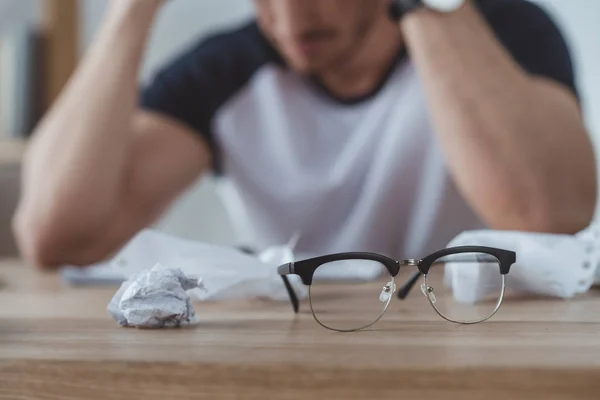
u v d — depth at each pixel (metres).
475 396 0.32
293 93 1.38
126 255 0.59
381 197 1.31
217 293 0.58
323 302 0.61
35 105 1.88
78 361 0.36
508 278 0.60
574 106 1.06
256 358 0.36
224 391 0.34
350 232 1.33
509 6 1.22
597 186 1.03
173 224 2.14
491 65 1.02
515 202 0.98
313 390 0.33
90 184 1.07
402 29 1.10
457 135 1.00
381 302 0.53
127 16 1.13
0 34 2.06
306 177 1.35
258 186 1.39
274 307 0.59
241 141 1.39
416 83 1.30
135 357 0.37
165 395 0.35
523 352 0.37
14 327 0.50
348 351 0.38
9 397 0.37
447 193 1.29
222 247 0.59
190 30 2.17
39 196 1.08
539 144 0.98
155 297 0.49
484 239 0.61
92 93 1.10
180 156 1.29
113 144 1.09
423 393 0.33
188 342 0.42
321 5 1.14
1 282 0.88
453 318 0.51
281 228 1.38
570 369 0.32
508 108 0.99
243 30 1.43
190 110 1.35
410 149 1.29
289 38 1.18
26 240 1.10
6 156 1.78
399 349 0.38
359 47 1.27
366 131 1.33
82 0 2.07
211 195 2.14
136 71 1.12
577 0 2.02
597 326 0.46
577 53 2.04
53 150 1.09
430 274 0.56
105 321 0.53
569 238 0.61
